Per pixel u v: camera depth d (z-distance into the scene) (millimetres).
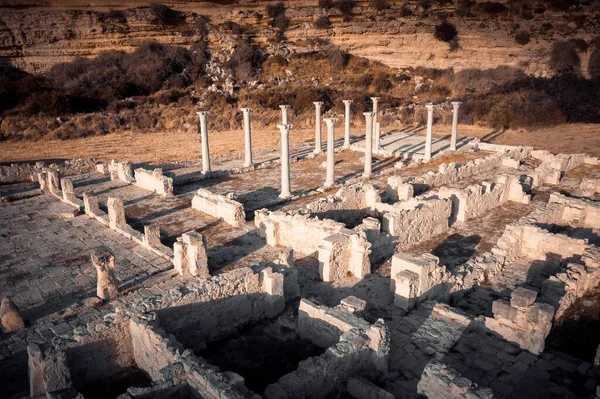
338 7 75562
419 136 50000
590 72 64000
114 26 66000
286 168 28922
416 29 71938
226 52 70375
